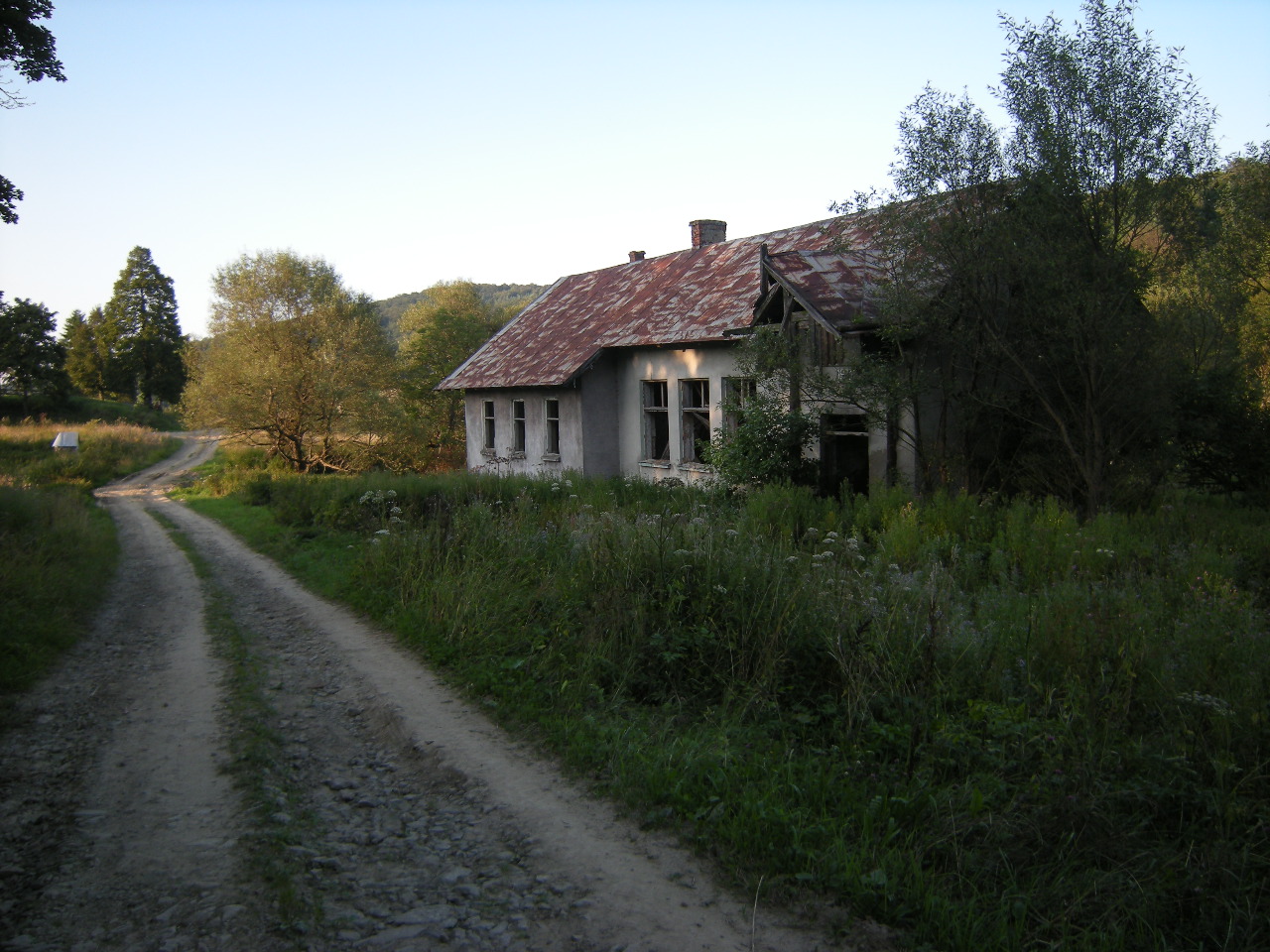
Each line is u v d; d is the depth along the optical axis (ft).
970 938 11.21
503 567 30.76
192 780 17.66
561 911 12.53
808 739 17.76
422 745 19.13
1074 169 37.96
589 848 14.39
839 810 14.61
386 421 132.87
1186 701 16.39
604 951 11.53
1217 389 44.98
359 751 19.31
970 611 23.80
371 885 13.38
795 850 13.44
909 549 32.42
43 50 44.34
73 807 16.38
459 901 12.85
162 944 11.69
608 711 20.06
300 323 131.44
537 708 20.63
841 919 12.07
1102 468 40.32
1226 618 20.71
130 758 18.99
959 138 40.96
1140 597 24.17
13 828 15.48
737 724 18.39
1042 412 44.24
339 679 24.49
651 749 17.62
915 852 13.26
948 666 19.17
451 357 151.84
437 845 14.71
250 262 132.36
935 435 47.62
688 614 23.21
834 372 49.57
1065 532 31.48
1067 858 13.09
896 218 42.04
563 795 16.47
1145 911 11.70
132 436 185.16
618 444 72.90
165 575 46.01
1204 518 36.37
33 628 29.32
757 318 54.24
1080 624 20.08
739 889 13.01
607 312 78.38
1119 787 14.40
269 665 26.20
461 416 152.66
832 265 50.26
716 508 42.60
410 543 35.40
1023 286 40.32
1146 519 36.42
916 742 16.69
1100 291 37.99
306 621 32.04
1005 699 17.83
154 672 26.17
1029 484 44.24
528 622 26.13
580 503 49.16
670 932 11.93
